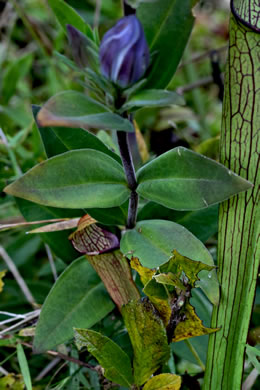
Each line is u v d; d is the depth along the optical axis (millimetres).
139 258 511
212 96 958
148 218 548
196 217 548
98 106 474
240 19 486
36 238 678
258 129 498
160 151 720
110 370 510
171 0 529
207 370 521
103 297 538
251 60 491
